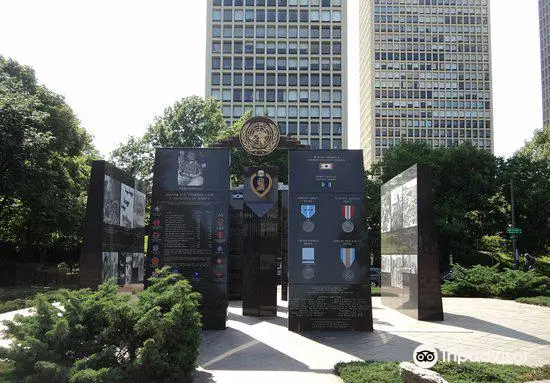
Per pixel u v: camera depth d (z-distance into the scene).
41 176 25.42
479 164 47.31
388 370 7.29
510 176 46.25
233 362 8.36
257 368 7.94
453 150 48.16
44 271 28.58
